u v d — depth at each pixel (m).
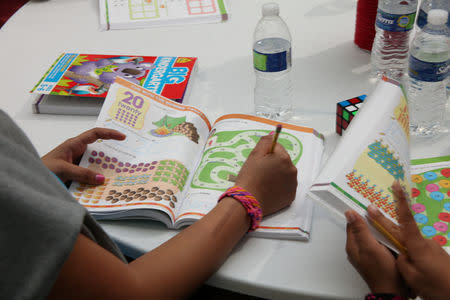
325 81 1.20
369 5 1.19
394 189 0.70
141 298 0.64
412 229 0.69
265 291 0.75
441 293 0.65
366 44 1.26
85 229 0.62
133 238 0.85
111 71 1.25
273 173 0.83
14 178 0.55
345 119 0.99
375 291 0.70
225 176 0.92
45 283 0.55
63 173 0.91
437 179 0.88
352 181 0.75
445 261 0.66
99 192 0.91
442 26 0.99
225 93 1.20
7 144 0.57
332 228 0.83
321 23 1.43
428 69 0.94
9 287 0.55
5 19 2.20
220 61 1.33
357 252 0.72
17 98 1.24
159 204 0.86
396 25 1.07
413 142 0.98
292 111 1.11
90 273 0.59
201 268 0.74
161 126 1.05
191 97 1.20
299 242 0.81
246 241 0.82
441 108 1.01
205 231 0.77
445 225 0.79
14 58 1.40
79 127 1.13
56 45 1.45
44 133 1.12
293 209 0.86
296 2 1.56
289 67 1.08
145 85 1.19
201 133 1.06
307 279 0.75
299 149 0.98
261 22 1.27
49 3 1.68
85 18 1.57
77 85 1.19
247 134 1.01
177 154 0.97
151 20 1.51
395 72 1.18
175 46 1.40
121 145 0.99
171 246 0.75
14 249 0.54
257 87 1.19
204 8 1.54
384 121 0.82
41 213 0.55
